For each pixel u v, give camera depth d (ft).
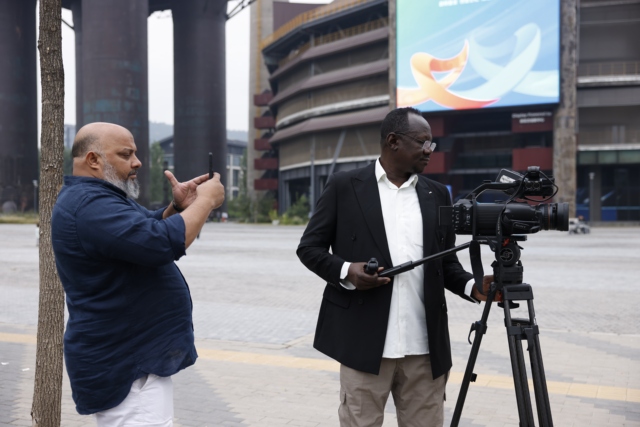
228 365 20.42
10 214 222.07
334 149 207.72
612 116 171.53
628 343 23.82
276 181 257.96
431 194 9.29
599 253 72.43
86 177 7.91
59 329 11.11
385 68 186.91
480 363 20.61
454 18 169.89
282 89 251.39
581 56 175.83
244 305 33.99
